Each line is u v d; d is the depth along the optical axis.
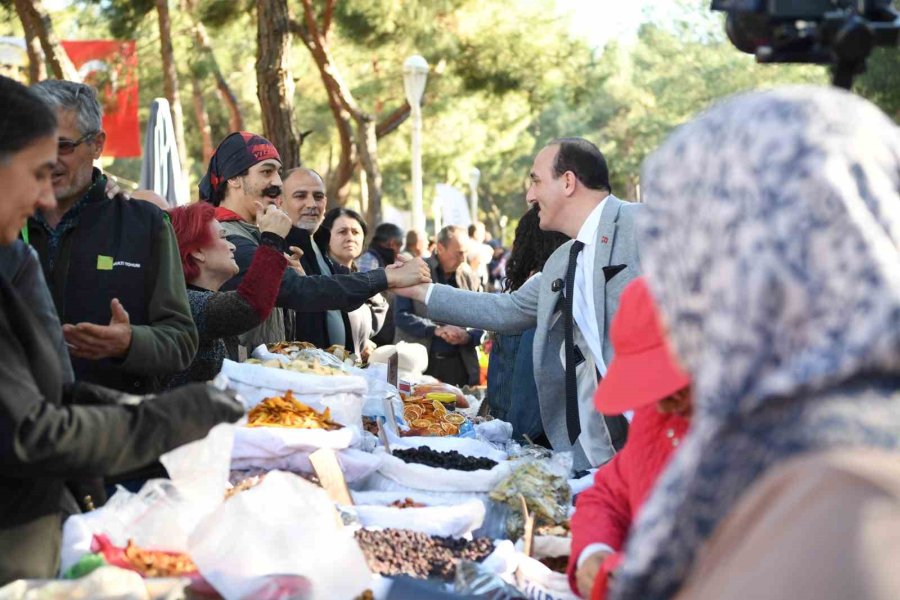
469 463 3.70
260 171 4.92
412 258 4.56
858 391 0.85
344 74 22.27
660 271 0.99
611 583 1.96
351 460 3.47
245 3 15.79
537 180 4.14
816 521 0.77
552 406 4.13
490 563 2.90
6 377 1.90
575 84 19.23
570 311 4.05
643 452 2.10
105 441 2.00
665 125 53.84
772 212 0.89
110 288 3.12
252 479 3.10
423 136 28.22
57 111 3.07
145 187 8.02
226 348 4.15
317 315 5.54
